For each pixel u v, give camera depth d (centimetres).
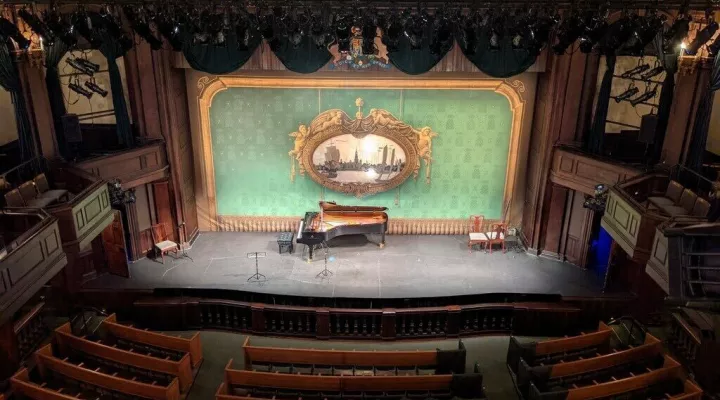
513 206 1747
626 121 1680
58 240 1138
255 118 1658
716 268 705
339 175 1717
